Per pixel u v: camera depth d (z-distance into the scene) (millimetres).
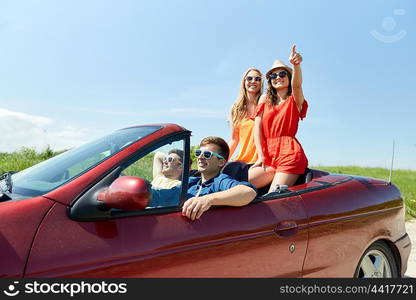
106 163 1967
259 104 3990
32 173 2227
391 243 3299
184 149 2281
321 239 2676
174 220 2043
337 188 3027
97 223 1794
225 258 2131
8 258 1538
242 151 4484
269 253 2352
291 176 3531
